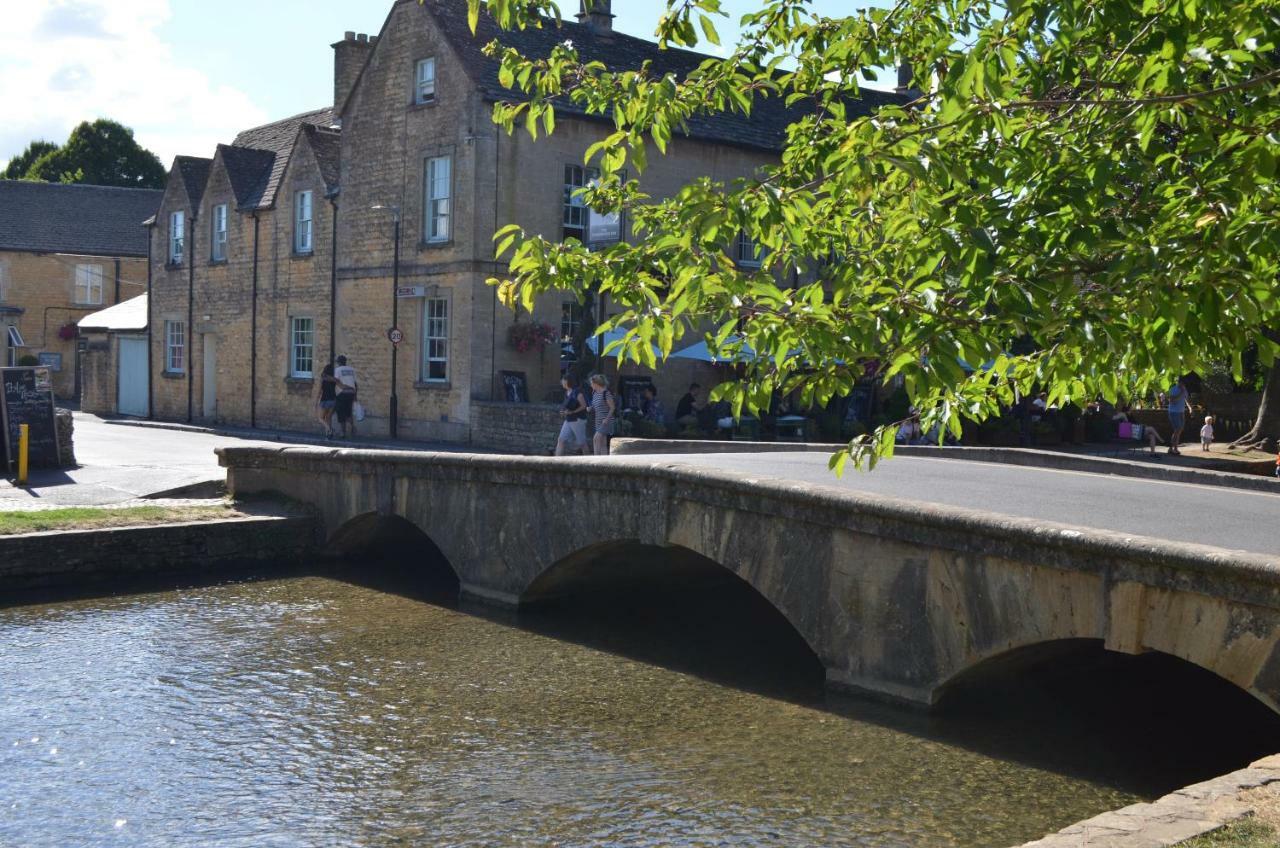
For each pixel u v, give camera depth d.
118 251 57.97
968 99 4.71
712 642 12.23
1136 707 9.85
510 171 28.55
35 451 21.27
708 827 7.34
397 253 30.41
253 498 17.52
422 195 29.69
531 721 9.52
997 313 4.56
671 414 29.67
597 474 12.11
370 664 11.28
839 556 9.96
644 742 8.99
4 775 8.30
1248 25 4.88
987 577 8.84
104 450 26.03
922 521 9.16
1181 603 7.66
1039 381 5.76
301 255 33.81
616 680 10.74
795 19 6.36
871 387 27.14
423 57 29.59
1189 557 7.51
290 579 15.57
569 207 29.47
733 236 5.17
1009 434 27.00
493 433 27.62
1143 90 5.02
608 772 8.34
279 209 34.69
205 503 17.38
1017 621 8.66
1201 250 4.47
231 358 37.12
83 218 58.44
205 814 7.64
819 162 6.35
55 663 11.24
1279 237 4.48
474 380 28.34
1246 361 27.81
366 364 31.62
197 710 9.80
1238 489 13.50
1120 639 7.98
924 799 7.78
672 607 13.97
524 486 13.25
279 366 34.97
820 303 4.59
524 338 28.58
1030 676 9.79
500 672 11.01
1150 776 8.21
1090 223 4.59
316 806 7.77
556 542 12.84
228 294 37.19
